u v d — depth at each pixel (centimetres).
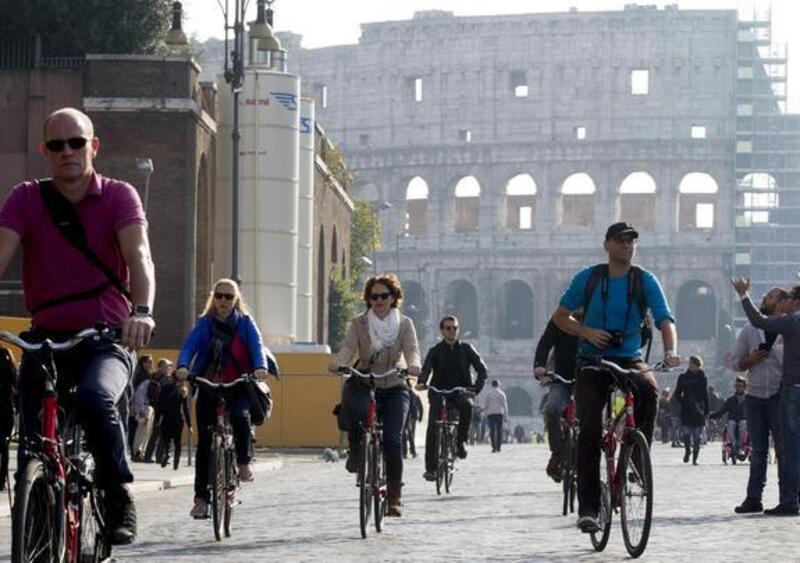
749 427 3438
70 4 10906
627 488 2430
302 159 11056
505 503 3834
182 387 5716
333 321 13750
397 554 2517
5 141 9206
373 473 2872
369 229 17075
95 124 8938
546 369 3553
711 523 3127
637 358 2458
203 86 9806
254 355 2791
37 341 1641
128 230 1620
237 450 2839
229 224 10094
